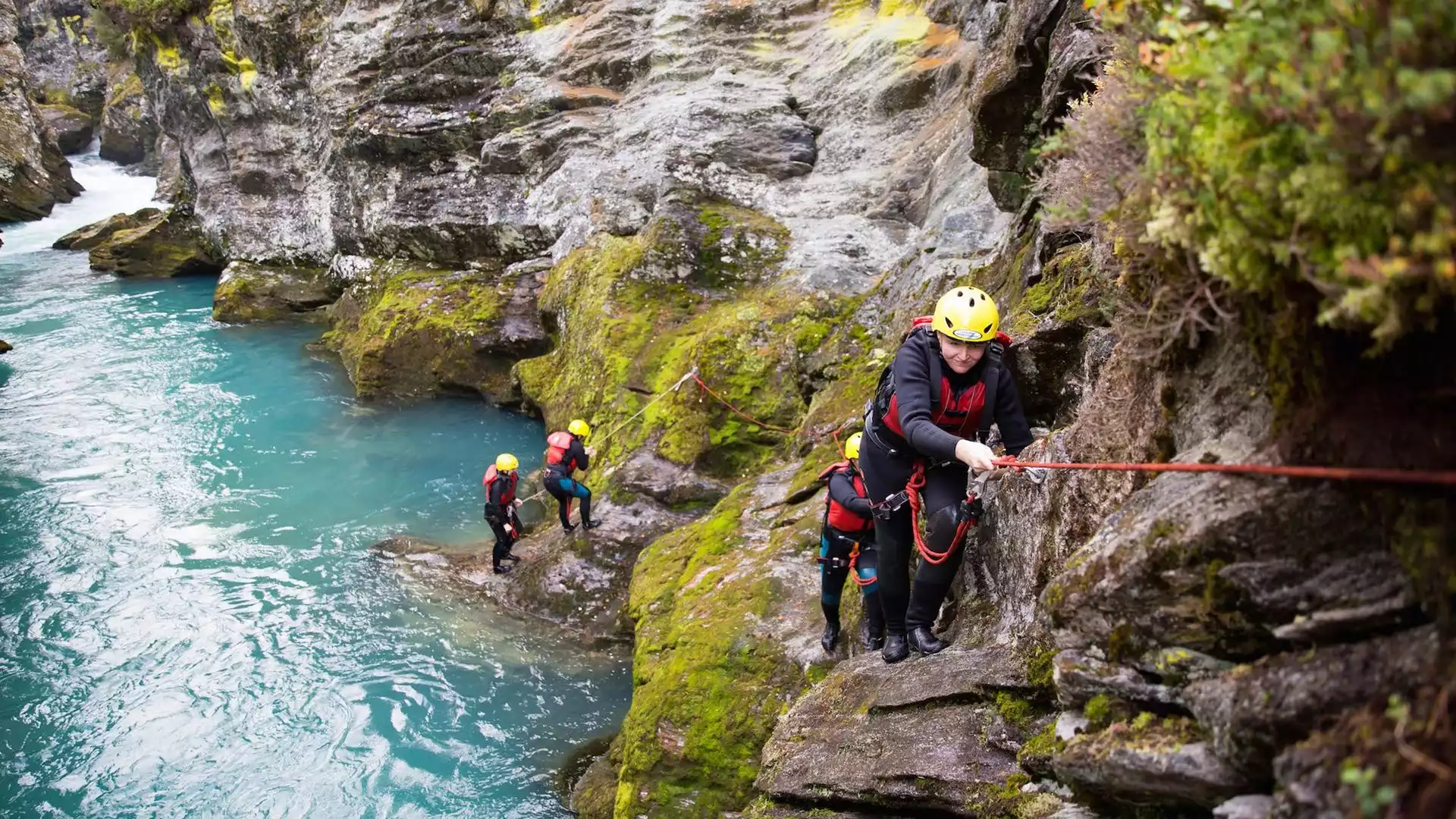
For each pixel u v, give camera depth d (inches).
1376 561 92.5
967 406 149.8
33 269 901.2
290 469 483.5
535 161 596.1
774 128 510.9
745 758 215.5
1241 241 89.8
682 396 382.0
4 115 1125.7
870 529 197.9
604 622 333.1
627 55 584.4
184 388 596.4
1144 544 112.3
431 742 288.5
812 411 344.5
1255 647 104.4
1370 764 81.7
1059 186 145.6
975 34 454.0
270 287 740.7
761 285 445.4
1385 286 75.6
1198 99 88.7
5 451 509.4
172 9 764.6
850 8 555.5
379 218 665.0
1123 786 116.0
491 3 628.1
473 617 347.6
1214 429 118.0
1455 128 69.8
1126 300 134.2
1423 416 86.4
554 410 461.7
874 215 448.8
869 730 166.4
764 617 239.5
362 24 668.7
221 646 337.7
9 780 277.1
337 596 367.2
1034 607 159.2
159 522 432.5
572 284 496.1
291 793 269.6
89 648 339.9
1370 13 73.0
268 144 761.6
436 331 553.3
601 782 258.5
